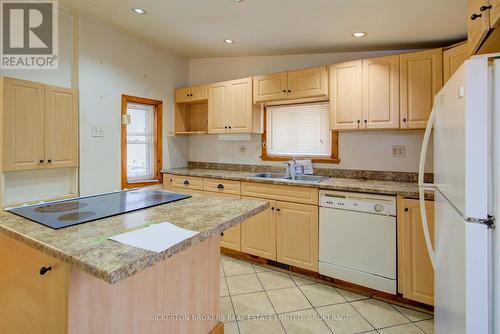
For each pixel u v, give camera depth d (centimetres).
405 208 208
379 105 246
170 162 380
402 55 235
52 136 254
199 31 285
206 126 394
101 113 296
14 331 125
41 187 258
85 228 110
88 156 285
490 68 86
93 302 107
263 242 281
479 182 87
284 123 338
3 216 126
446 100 119
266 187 277
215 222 120
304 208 255
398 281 213
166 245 93
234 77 372
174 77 382
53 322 104
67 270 98
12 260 124
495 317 87
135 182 333
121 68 313
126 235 102
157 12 249
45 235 102
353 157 291
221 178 308
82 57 278
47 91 250
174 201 161
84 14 275
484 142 87
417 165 259
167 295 139
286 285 246
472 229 88
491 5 103
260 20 238
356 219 228
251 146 360
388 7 192
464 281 92
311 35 259
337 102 266
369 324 192
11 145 226
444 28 221
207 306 167
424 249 201
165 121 371
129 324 121
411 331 185
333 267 241
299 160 311
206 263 165
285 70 337
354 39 256
